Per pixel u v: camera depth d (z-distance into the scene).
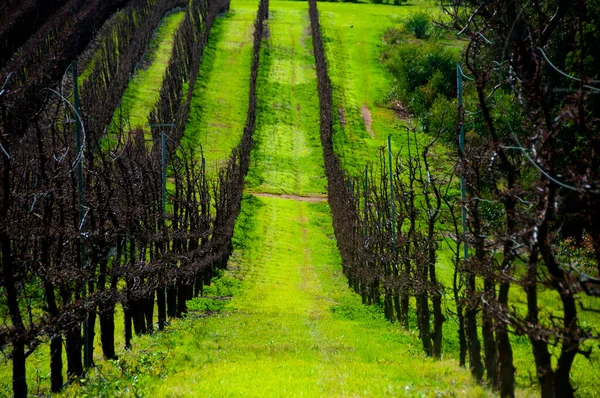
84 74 177.75
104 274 48.78
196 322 67.50
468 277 40.84
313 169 177.00
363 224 92.62
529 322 26.03
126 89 187.38
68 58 171.00
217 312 77.75
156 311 83.06
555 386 25.12
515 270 30.45
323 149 182.88
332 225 141.12
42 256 40.69
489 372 36.19
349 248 102.81
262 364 44.28
